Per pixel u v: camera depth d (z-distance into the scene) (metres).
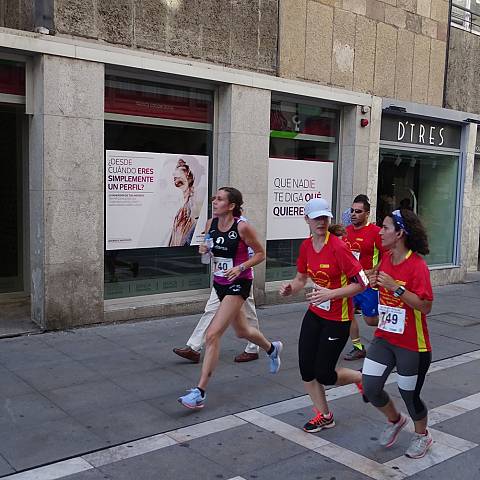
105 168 7.38
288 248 9.51
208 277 8.65
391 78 10.59
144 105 7.70
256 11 8.47
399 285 3.80
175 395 5.13
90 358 6.02
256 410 4.88
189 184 8.26
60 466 3.82
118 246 7.59
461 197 12.43
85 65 6.81
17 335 6.67
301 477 3.81
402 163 11.40
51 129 6.64
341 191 10.21
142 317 7.64
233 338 6.99
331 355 4.24
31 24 6.68
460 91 12.06
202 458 4.02
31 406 4.76
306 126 9.65
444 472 3.94
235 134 8.33
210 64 7.98
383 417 4.84
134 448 4.12
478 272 13.71
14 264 8.55
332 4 9.45
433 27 11.26
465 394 5.52
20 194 8.49
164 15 7.51
